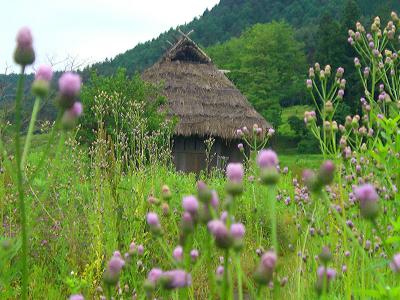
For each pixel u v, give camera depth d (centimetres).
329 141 364
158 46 9706
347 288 305
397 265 200
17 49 205
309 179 219
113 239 475
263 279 178
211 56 7544
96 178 552
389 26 491
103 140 599
